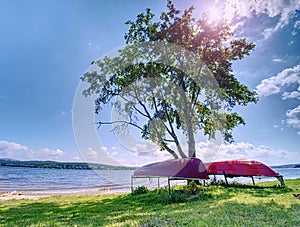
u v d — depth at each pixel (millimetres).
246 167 11938
